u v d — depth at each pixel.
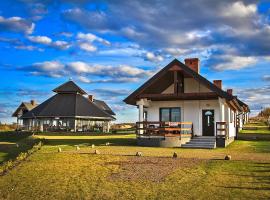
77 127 55.62
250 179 14.65
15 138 48.16
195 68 33.47
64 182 15.27
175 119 32.34
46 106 57.12
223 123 28.02
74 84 59.75
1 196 13.77
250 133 42.97
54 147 26.75
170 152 23.08
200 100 31.70
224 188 13.45
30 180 15.90
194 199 12.31
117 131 58.47
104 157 20.62
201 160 18.97
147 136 28.61
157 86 31.53
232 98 28.06
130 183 14.61
